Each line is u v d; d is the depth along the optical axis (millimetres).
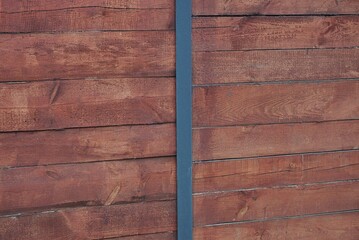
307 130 1875
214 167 1811
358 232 1959
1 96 1634
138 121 1739
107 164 1733
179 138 1757
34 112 1662
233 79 1792
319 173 1902
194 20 1741
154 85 1737
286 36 1824
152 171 1769
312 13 1837
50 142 1685
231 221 1845
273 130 1846
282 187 1876
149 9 1709
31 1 1624
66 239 1727
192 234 1812
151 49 1722
